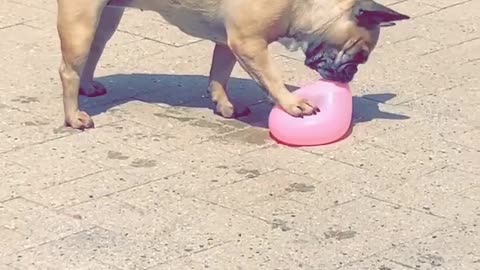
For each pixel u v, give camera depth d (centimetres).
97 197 222
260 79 247
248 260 197
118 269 194
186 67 301
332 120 246
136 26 332
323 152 244
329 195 223
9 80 287
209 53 311
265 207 217
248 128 258
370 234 207
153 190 225
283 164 238
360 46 245
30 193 224
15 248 202
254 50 244
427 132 254
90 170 234
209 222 211
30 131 254
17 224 211
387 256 199
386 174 232
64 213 215
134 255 199
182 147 246
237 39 244
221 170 235
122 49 313
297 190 225
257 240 204
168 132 255
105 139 250
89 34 249
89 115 264
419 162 238
